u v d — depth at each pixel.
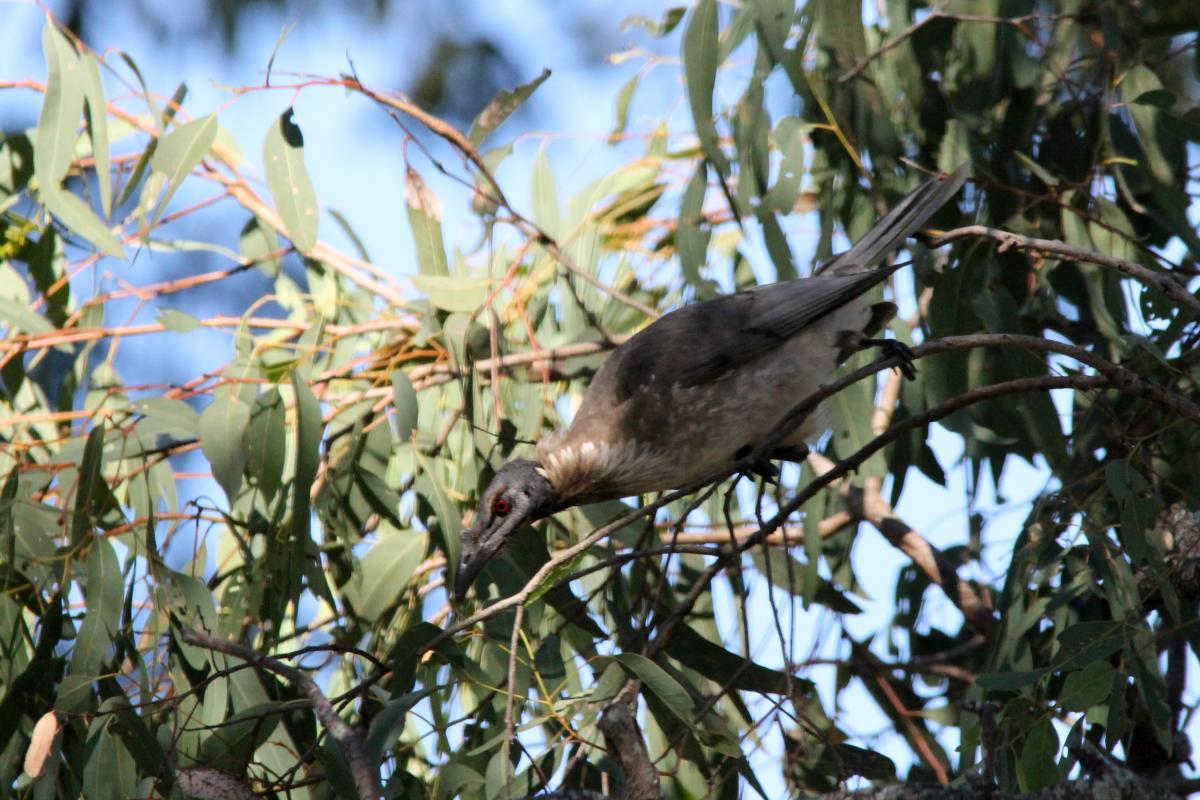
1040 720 8.15
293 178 10.84
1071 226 10.62
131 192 11.27
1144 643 8.36
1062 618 9.73
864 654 11.41
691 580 10.99
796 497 8.44
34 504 10.12
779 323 9.77
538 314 11.63
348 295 12.30
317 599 10.98
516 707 9.18
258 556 10.53
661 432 9.73
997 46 10.89
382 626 10.34
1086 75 11.23
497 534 9.70
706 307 10.11
